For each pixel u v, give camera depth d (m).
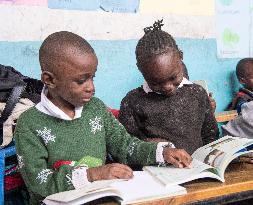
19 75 1.69
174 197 0.93
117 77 2.30
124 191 0.96
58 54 1.13
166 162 1.17
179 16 2.53
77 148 1.23
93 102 1.32
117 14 2.27
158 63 1.31
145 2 2.37
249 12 2.85
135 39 2.34
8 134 1.50
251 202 1.22
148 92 1.54
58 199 0.92
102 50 2.23
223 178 1.03
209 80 2.72
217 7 2.70
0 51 1.93
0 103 1.55
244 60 2.70
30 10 1.99
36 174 1.12
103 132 1.31
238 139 1.25
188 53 2.60
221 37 2.74
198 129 1.55
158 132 1.52
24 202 1.63
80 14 2.14
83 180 1.04
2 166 1.38
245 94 2.64
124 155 1.28
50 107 1.19
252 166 1.16
